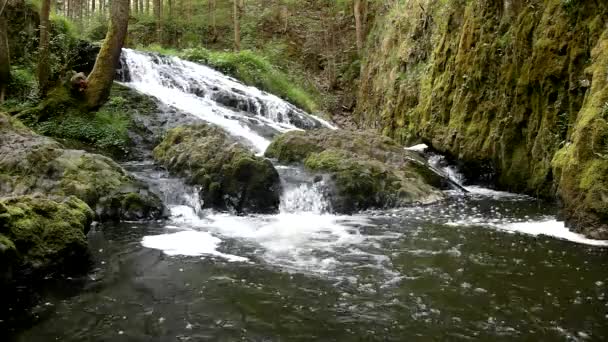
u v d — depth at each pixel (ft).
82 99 46.96
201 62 79.71
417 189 38.83
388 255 24.32
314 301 18.67
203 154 36.96
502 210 34.76
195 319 17.13
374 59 80.84
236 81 76.84
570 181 28.40
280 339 15.79
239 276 21.18
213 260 23.27
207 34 102.83
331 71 94.22
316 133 46.88
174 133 42.52
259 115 67.00
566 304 18.25
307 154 43.34
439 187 43.39
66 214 22.52
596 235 26.43
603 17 33.58
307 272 21.80
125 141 45.70
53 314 17.39
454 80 49.65
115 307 18.01
